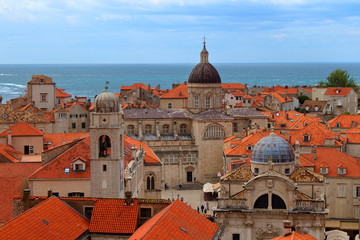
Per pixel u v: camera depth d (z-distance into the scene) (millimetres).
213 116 174875
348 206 123438
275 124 195375
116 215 71250
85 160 95312
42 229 63344
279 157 105375
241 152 146875
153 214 72125
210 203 143125
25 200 74688
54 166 95000
